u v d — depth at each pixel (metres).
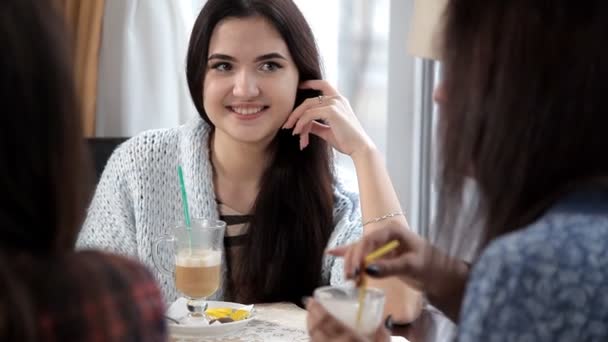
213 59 2.06
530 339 0.75
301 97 2.21
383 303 1.19
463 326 0.79
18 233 0.71
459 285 1.11
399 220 2.00
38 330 0.69
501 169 0.87
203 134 2.17
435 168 0.97
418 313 1.92
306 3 3.04
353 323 1.15
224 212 2.16
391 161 3.17
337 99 2.16
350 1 3.09
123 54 3.09
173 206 2.17
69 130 0.72
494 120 0.87
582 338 0.75
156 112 3.15
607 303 0.75
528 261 0.77
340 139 2.11
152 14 3.10
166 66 3.14
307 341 1.63
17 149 0.70
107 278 0.75
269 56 2.05
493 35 0.88
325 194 2.15
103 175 2.22
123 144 2.25
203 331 1.63
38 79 0.70
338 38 3.10
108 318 0.72
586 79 0.83
